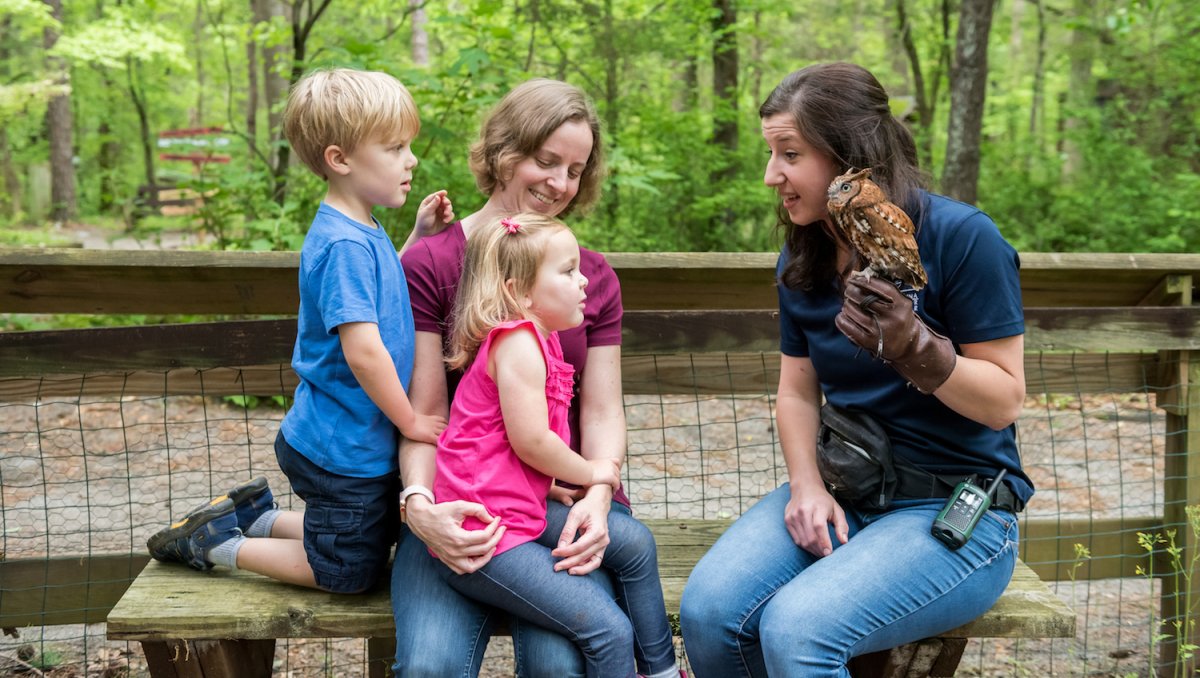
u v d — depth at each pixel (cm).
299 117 224
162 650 237
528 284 225
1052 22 1572
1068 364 342
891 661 230
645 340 298
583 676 217
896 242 200
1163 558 345
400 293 230
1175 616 330
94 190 2166
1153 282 340
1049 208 1264
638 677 230
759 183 1010
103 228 1778
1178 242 1120
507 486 220
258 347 286
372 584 240
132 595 240
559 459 221
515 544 218
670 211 1010
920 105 1374
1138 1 1109
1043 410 679
